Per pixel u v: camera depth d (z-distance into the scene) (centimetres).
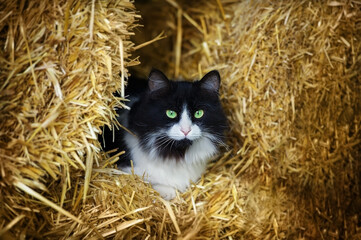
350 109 274
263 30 278
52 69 192
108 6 215
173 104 255
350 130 278
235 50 310
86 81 205
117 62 221
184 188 281
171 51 385
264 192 285
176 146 266
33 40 190
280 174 279
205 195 277
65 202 216
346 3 253
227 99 308
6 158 182
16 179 184
